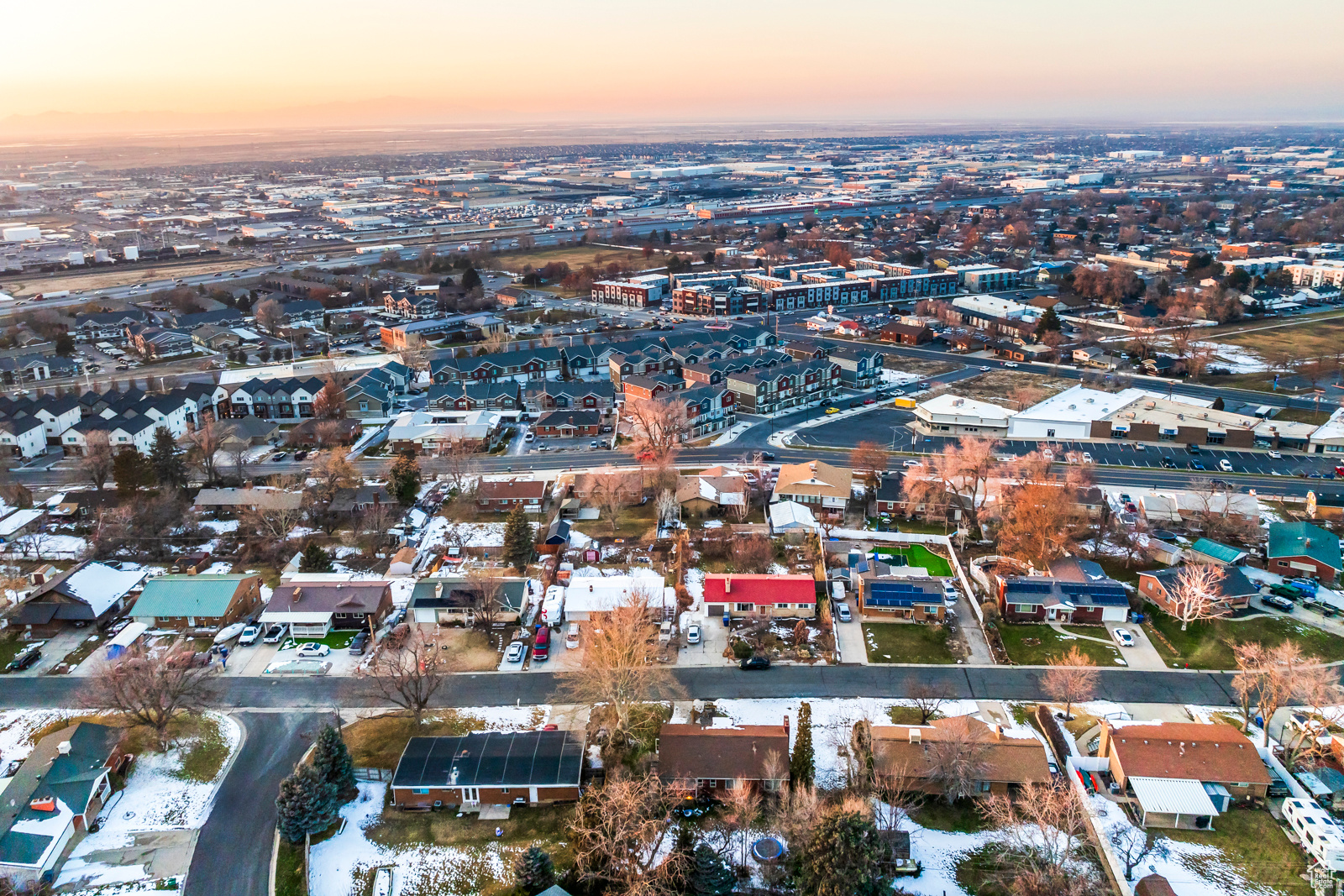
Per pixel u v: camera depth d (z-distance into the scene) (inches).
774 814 2529.5
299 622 3462.1
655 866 2319.1
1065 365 7391.7
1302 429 5438.0
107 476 4884.4
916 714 2970.0
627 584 3607.3
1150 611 3553.2
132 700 2743.6
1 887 2278.5
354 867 2380.7
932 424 5767.7
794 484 4552.2
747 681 3166.8
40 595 3567.9
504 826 2507.4
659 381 6318.9
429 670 2950.3
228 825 2532.0
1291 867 2325.3
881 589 3590.1
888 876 2213.3
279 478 4768.7
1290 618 3518.7
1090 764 2679.6
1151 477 5000.0
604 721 2888.8
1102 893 2229.3
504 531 4222.4
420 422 5836.6
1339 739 2699.3
